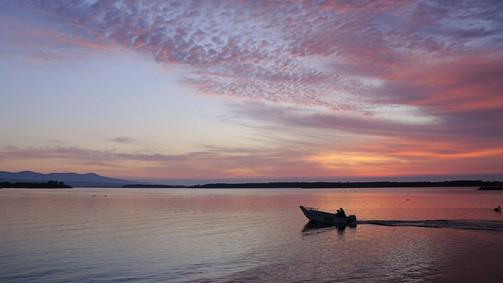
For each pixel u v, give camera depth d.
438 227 43.66
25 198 125.62
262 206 89.44
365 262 26.55
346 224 47.31
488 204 88.12
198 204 98.81
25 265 26.47
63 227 46.41
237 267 25.56
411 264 25.83
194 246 33.22
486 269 24.42
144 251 31.03
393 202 104.06
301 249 31.62
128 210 75.38
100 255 29.56
